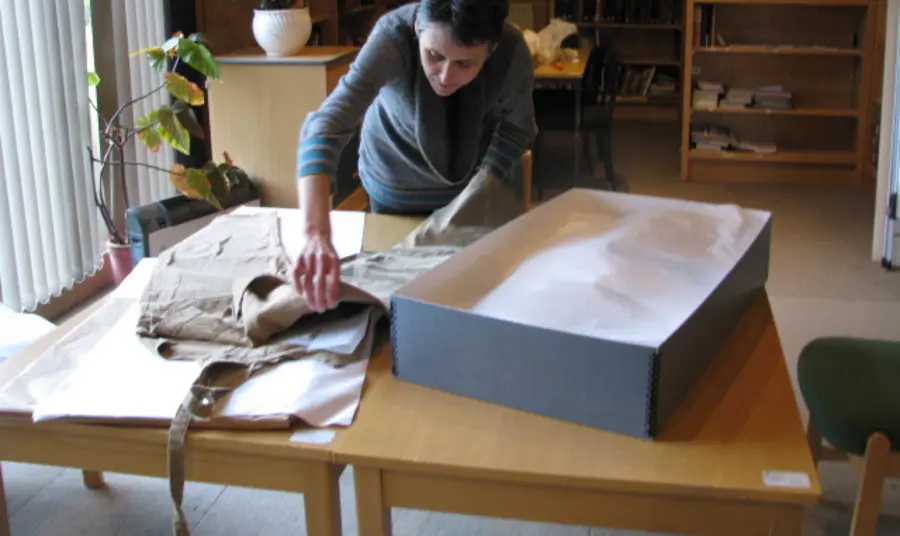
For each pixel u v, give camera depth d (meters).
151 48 3.27
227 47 4.01
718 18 5.75
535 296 1.36
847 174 5.59
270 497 2.21
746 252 1.46
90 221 3.36
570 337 1.17
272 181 3.85
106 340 1.42
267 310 1.38
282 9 3.75
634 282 1.41
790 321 3.37
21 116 2.91
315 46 4.36
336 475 1.21
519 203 2.05
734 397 1.26
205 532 2.07
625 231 1.63
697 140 5.74
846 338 2.00
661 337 1.22
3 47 2.79
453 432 1.19
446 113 1.84
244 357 1.33
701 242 1.58
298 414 1.21
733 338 1.44
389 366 1.36
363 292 1.41
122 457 1.25
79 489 2.23
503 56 1.80
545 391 1.21
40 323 2.45
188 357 1.35
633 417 1.16
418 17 1.59
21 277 3.01
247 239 1.74
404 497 1.17
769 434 1.17
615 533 2.06
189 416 1.20
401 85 1.78
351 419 1.22
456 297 1.36
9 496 2.20
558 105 5.38
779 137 5.86
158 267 1.61
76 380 1.30
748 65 5.80
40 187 3.05
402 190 2.07
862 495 1.69
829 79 5.71
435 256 1.63
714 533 1.11
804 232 4.56
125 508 2.16
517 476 1.10
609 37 7.52
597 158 6.11
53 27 3.01
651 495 1.10
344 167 3.97
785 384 1.29
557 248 1.55
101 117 3.27
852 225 4.68
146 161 3.62
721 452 1.13
